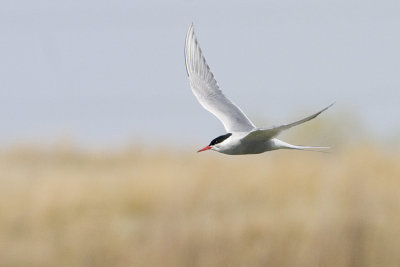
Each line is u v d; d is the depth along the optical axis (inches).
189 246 577.0
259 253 581.3
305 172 724.0
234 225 604.7
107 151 945.5
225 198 675.4
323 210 617.6
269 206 673.6
